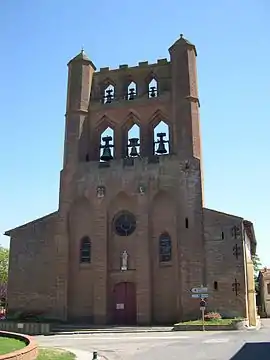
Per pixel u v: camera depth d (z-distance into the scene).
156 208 42.03
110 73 48.28
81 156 45.00
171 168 42.16
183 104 43.94
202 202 40.75
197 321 36.06
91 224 42.88
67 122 46.31
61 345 25.38
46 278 42.62
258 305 87.88
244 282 38.09
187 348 22.30
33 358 17.14
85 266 41.94
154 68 47.06
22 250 44.12
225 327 34.25
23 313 41.81
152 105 45.38
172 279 39.94
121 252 41.81
